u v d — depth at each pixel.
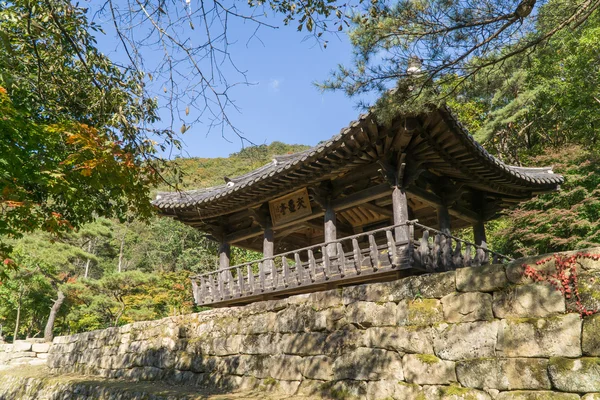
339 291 6.68
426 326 5.40
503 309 4.71
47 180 5.95
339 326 6.52
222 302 12.50
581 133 20.69
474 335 4.88
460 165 9.92
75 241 26.19
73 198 6.60
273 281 11.01
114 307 24.81
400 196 9.34
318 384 6.45
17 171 5.78
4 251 5.96
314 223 12.77
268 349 7.52
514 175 10.50
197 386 8.57
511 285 4.72
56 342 15.58
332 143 9.10
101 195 8.94
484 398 4.60
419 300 5.59
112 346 11.95
